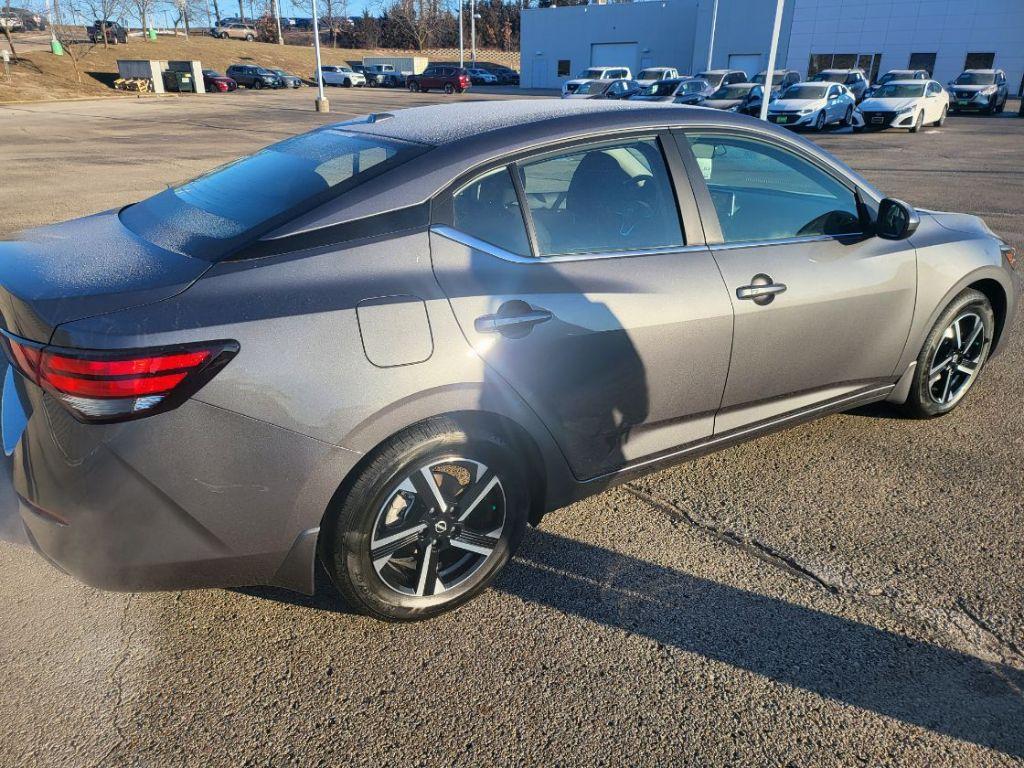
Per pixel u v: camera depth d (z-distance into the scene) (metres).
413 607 2.38
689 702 2.15
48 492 1.98
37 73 39.19
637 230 2.64
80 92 37.12
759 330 2.84
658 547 2.86
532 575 2.69
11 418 2.19
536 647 2.35
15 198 10.27
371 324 2.07
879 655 2.32
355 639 2.38
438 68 46.38
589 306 2.42
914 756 1.98
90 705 2.12
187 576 2.10
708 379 2.78
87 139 18.67
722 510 3.10
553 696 2.16
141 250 2.21
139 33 71.44
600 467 2.68
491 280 2.28
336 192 2.22
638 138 2.66
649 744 2.01
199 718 2.08
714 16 33.22
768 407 3.08
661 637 2.40
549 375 2.38
